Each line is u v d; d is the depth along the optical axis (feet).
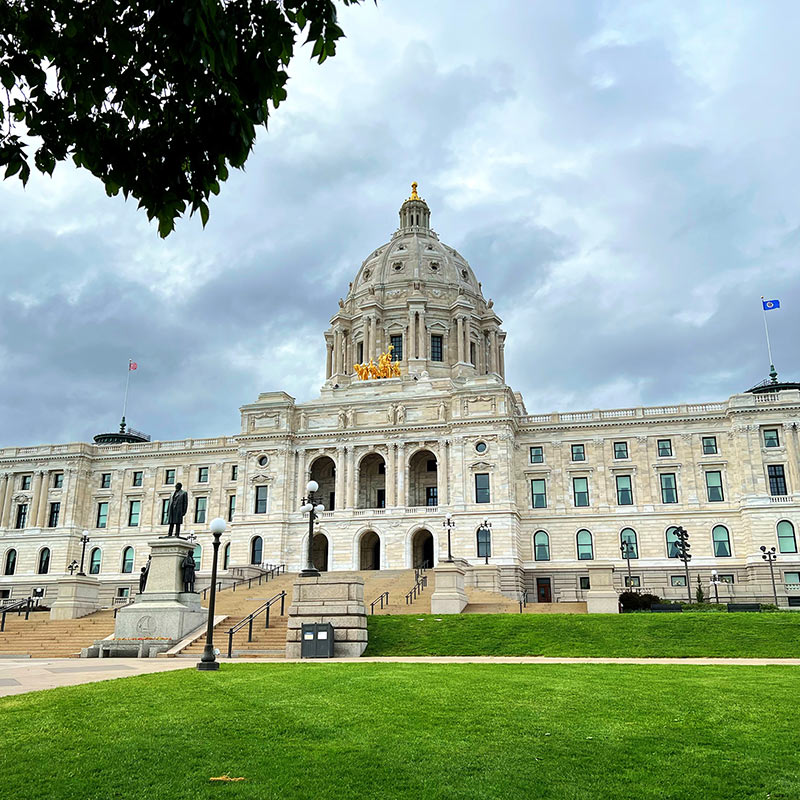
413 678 86.43
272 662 115.44
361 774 49.90
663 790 47.52
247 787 47.44
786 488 299.38
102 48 40.19
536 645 143.64
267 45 40.40
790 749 55.57
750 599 252.83
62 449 382.22
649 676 88.99
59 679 93.86
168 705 69.46
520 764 52.08
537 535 321.73
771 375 346.95
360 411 335.47
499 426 312.71
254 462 337.52
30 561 366.43
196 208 42.98
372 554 332.60
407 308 412.36
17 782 47.88
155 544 169.58
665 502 314.55
